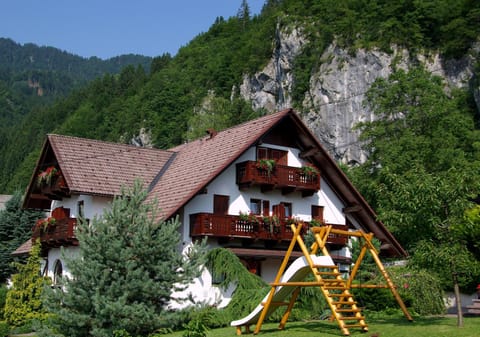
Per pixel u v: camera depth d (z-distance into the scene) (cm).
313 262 1583
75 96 15662
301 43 10094
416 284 2133
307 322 2042
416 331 1504
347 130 8062
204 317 1916
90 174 2902
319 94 8744
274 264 2836
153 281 1750
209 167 2775
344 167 5647
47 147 3105
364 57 8225
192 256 1856
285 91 10194
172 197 2684
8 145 15138
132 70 15588
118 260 1717
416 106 4775
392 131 4847
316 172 2912
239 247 2700
